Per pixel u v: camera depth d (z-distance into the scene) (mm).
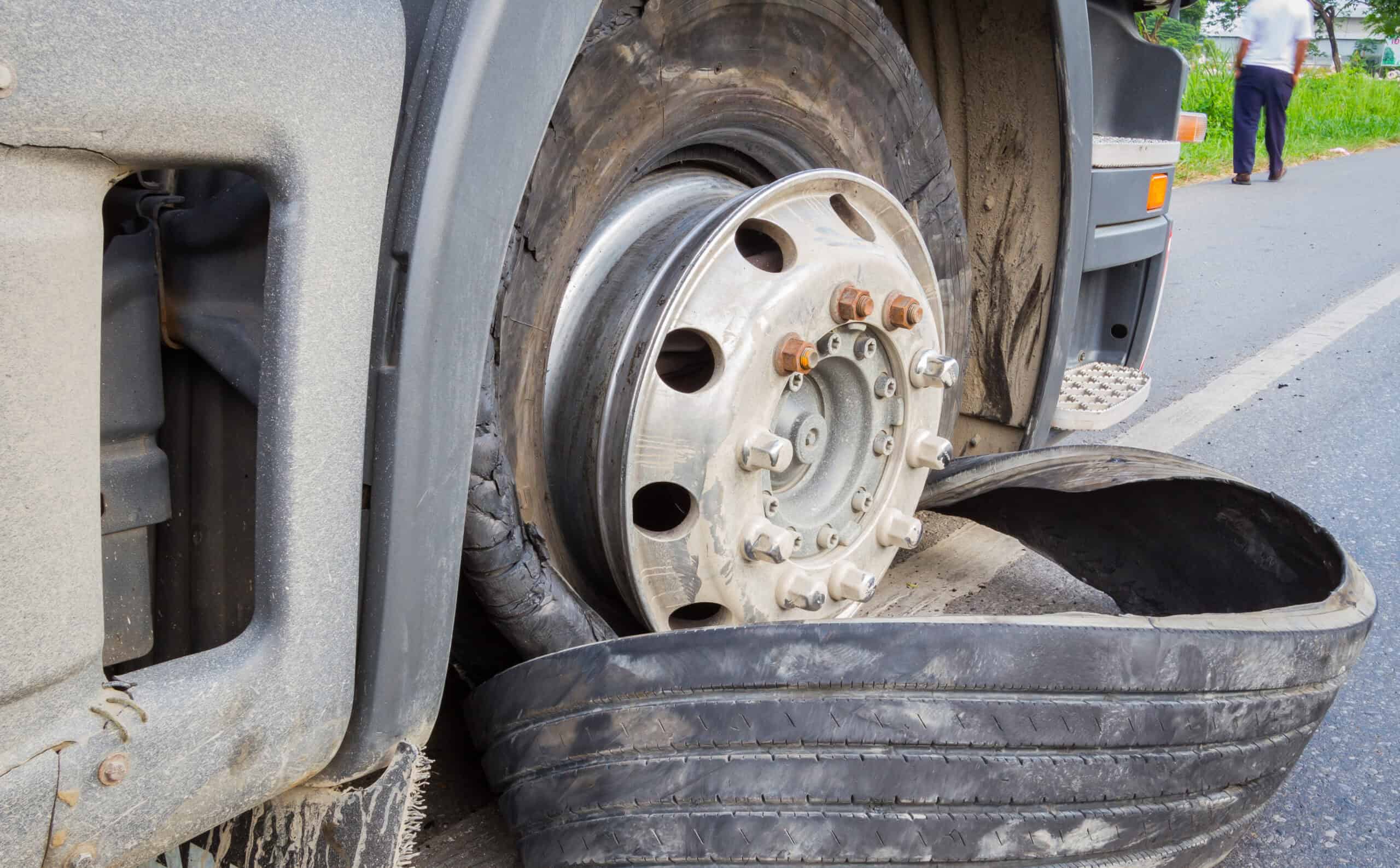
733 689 1345
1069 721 1366
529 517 1582
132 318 1109
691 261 1580
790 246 1686
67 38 800
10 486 852
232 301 1093
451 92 1085
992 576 2707
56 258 852
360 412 1081
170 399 1211
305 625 1070
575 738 1414
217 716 1013
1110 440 4117
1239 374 5070
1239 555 2141
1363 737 2215
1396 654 2549
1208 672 1455
